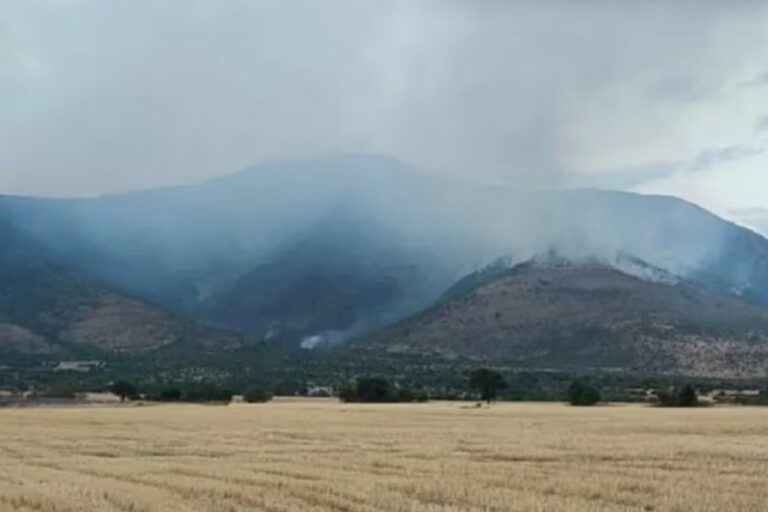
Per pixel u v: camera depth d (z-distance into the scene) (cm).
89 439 5941
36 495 2953
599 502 2817
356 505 2698
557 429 6681
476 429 6738
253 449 5091
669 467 3969
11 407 11881
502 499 2834
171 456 4775
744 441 5409
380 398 14625
